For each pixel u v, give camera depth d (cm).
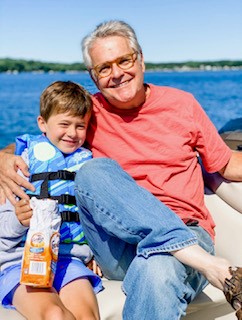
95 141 292
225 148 291
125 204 244
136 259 242
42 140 286
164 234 238
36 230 237
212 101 2486
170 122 287
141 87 284
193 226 271
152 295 233
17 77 5138
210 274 235
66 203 271
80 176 251
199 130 288
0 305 252
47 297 238
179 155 283
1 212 266
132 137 287
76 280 254
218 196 300
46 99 283
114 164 256
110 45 280
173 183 282
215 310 270
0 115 2280
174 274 236
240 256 286
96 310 241
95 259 277
